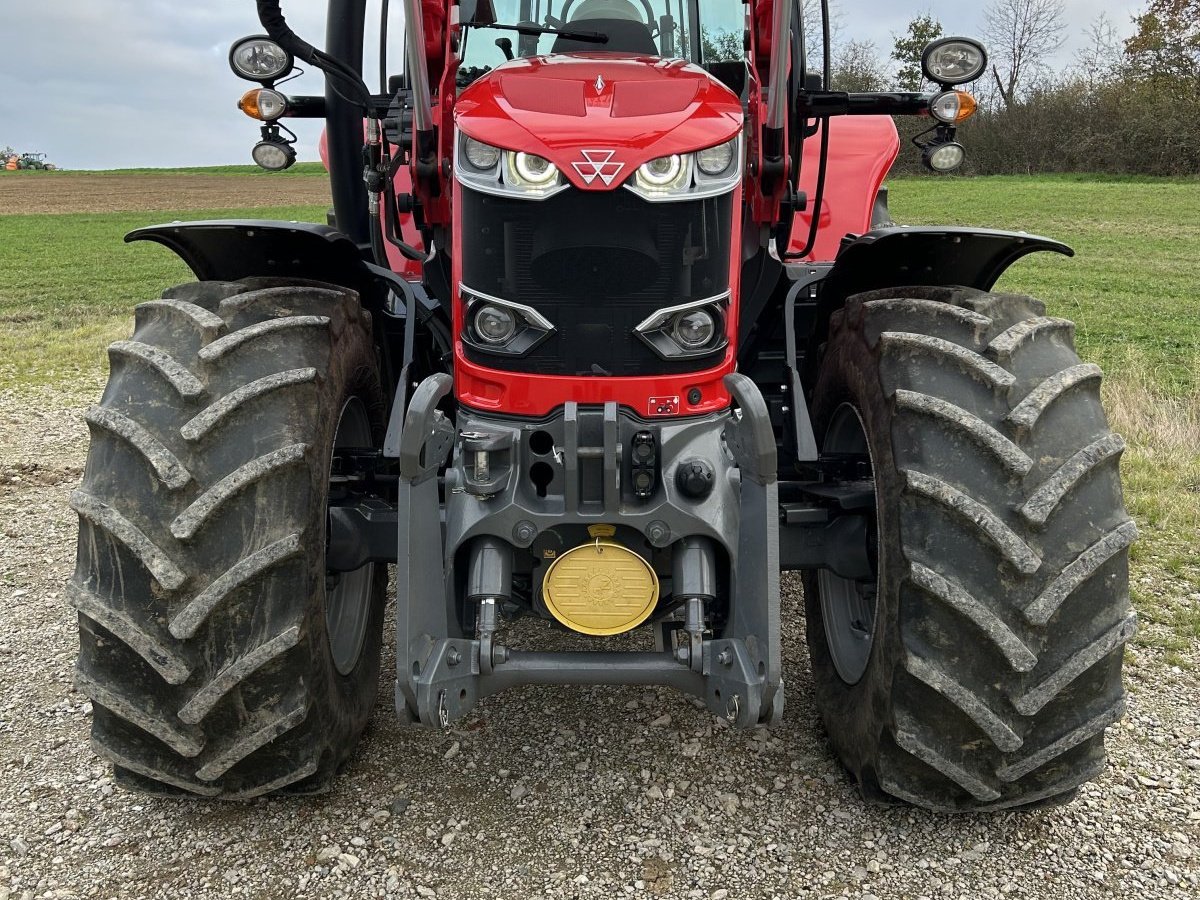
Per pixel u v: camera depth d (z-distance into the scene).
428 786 2.72
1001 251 2.73
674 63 2.97
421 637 2.32
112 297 15.25
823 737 2.95
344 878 2.36
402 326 3.39
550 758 2.85
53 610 3.92
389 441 2.76
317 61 3.10
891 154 4.86
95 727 2.35
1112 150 38.28
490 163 2.49
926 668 2.20
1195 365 7.82
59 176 65.44
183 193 48.44
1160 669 3.38
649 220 2.45
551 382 2.51
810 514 2.72
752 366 3.40
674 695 3.21
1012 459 2.20
